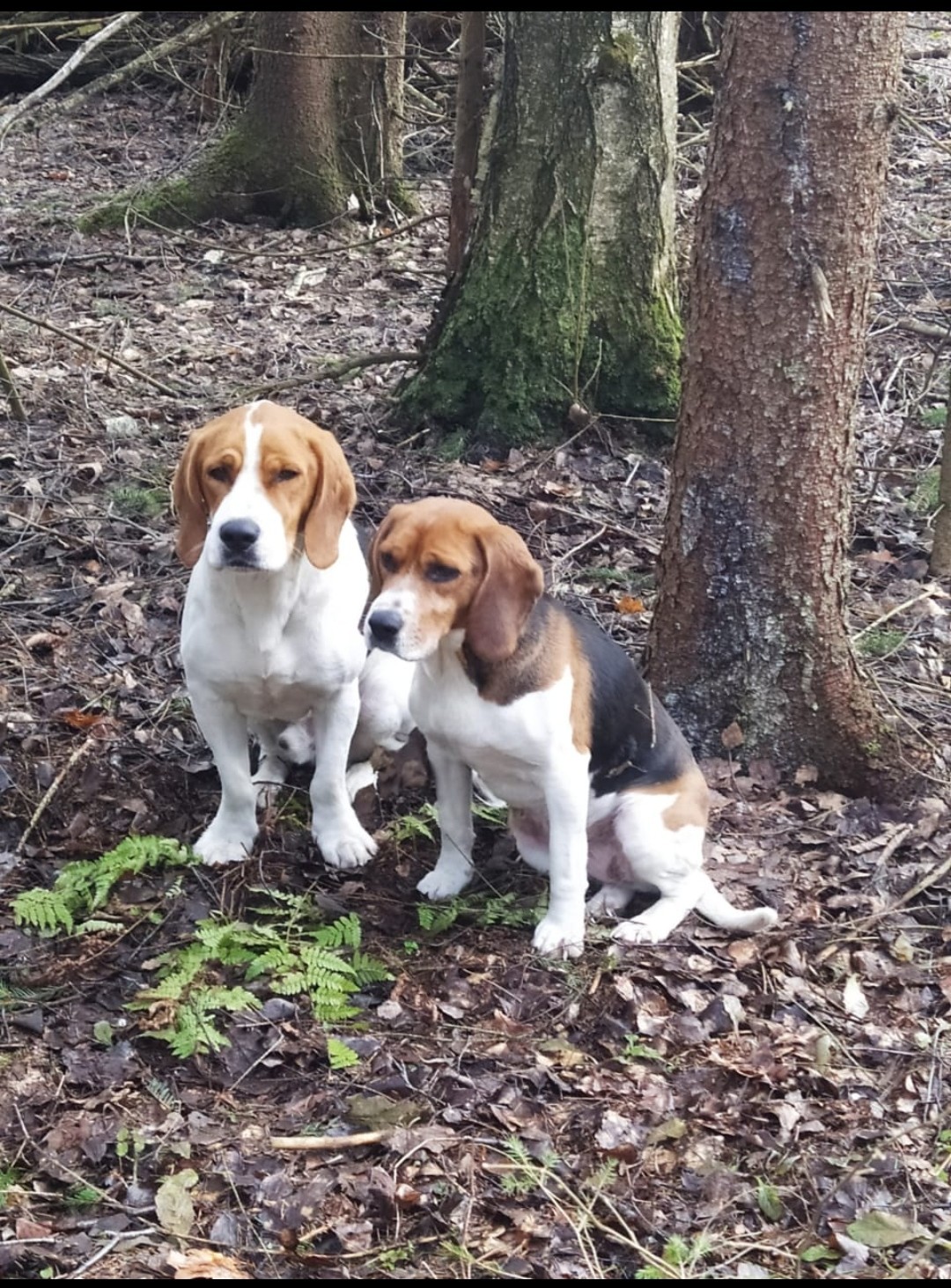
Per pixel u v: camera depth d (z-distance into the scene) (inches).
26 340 133.8
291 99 177.6
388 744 82.0
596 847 73.6
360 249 170.1
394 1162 58.0
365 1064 62.6
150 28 226.5
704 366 78.9
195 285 155.6
